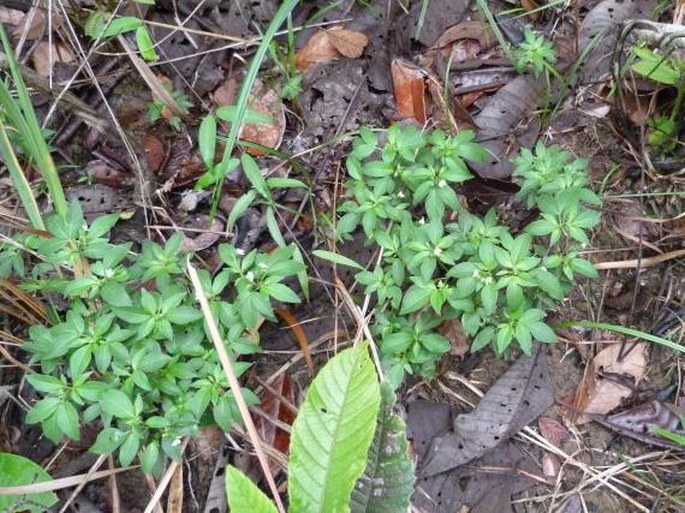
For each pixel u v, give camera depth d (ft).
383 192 1.46
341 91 1.79
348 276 1.58
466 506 1.45
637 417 1.52
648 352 1.58
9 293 1.48
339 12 1.88
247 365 1.33
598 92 1.81
